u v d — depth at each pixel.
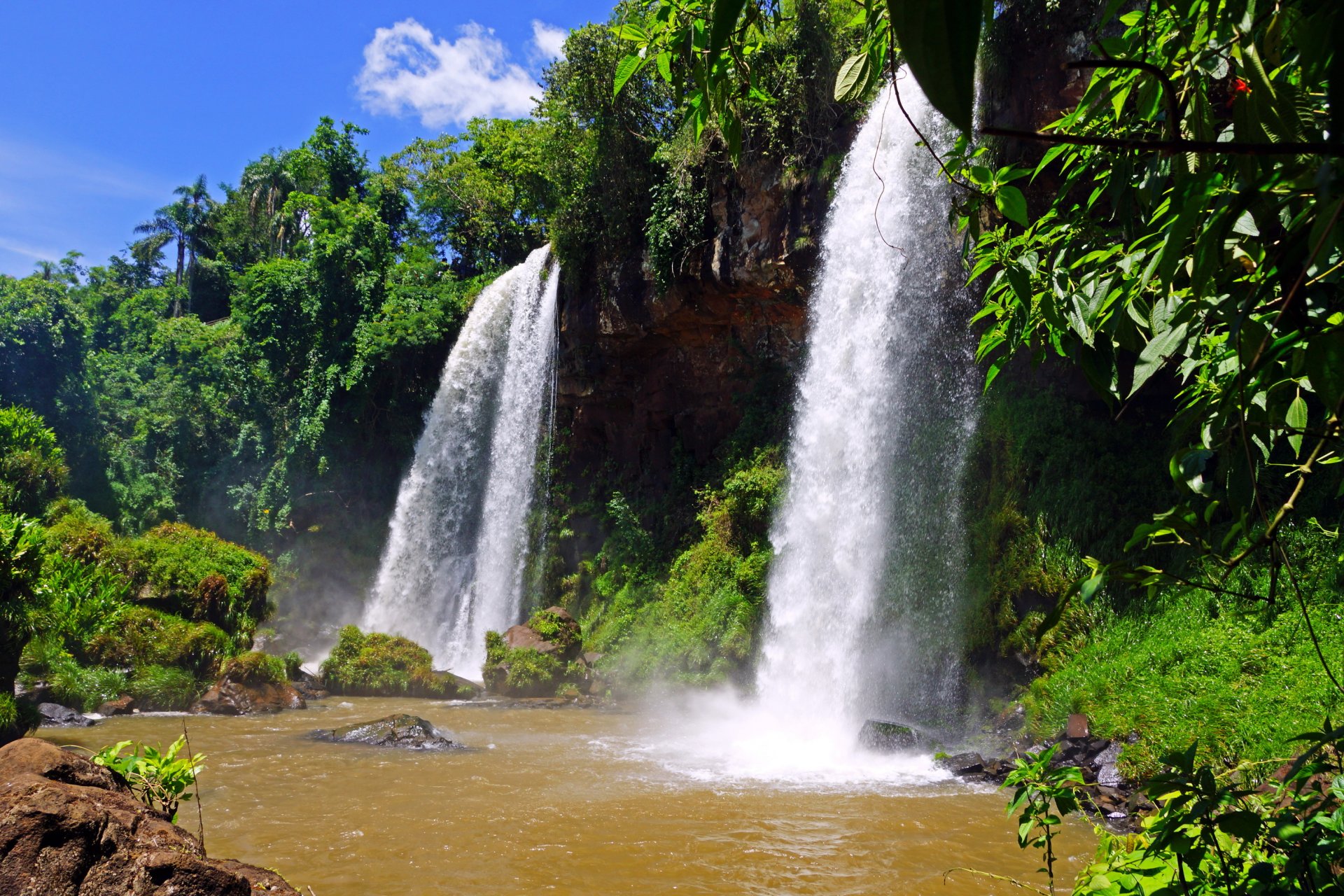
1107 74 2.08
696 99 2.41
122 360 39.34
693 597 18.61
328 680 18.62
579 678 18.06
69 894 3.11
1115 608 11.36
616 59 19.95
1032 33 12.86
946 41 0.81
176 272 65.69
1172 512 1.91
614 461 24.58
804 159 17.09
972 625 12.94
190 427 34.69
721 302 19.84
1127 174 2.05
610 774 10.02
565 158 22.95
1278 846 2.19
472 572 26.09
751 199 18.22
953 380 14.61
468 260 35.12
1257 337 1.61
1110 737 9.41
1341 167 1.31
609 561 22.52
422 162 36.47
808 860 6.74
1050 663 11.44
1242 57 1.52
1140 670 10.09
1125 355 13.02
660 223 20.11
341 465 30.19
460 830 7.52
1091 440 12.84
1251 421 1.89
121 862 3.21
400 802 8.48
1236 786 2.38
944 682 13.21
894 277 15.25
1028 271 2.33
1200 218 1.81
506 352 26.67
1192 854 2.21
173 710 15.01
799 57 16.34
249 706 15.32
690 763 10.82
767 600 17.09
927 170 14.65
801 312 18.69
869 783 9.62
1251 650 9.26
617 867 6.54
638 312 21.50
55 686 13.80
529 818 7.93
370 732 11.96
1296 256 1.47
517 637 18.67
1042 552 12.33
